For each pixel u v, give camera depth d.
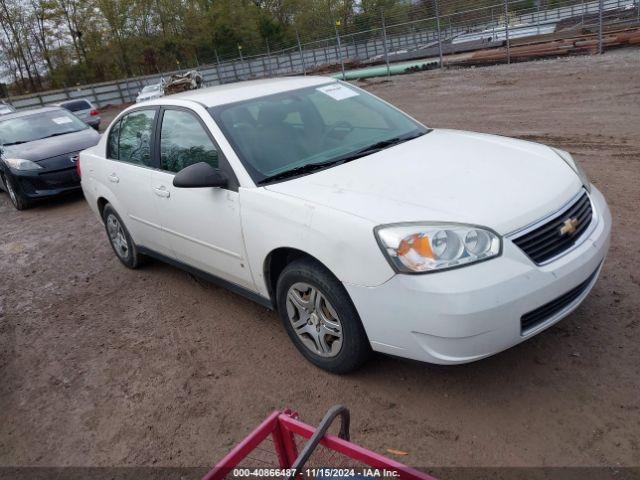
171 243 4.55
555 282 2.81
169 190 4.28
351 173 3.45
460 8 25.27
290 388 3.39
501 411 2.92
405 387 3.22
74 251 6.77
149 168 4.61
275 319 4.26
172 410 3.39
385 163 3.54
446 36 26.08
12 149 9.48
